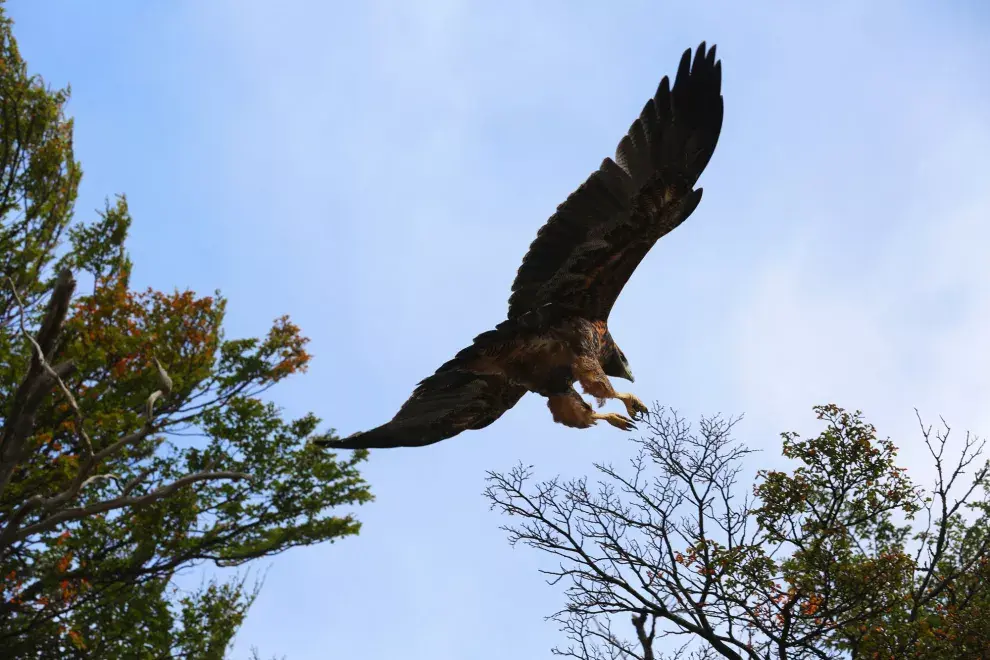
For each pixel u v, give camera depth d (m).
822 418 16.66
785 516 16.25
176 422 20.72
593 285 8.84
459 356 8.52
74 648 18.45
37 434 18.83
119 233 22.33
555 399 8.43
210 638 19.70
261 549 20.73
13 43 21.00
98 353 19.11
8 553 18.59
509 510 16.36
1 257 20.41
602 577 15.84
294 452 21.47
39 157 21.00
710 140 8.98
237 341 21.27
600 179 8.91
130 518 19.56
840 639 15.80
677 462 16.20
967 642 14.77
